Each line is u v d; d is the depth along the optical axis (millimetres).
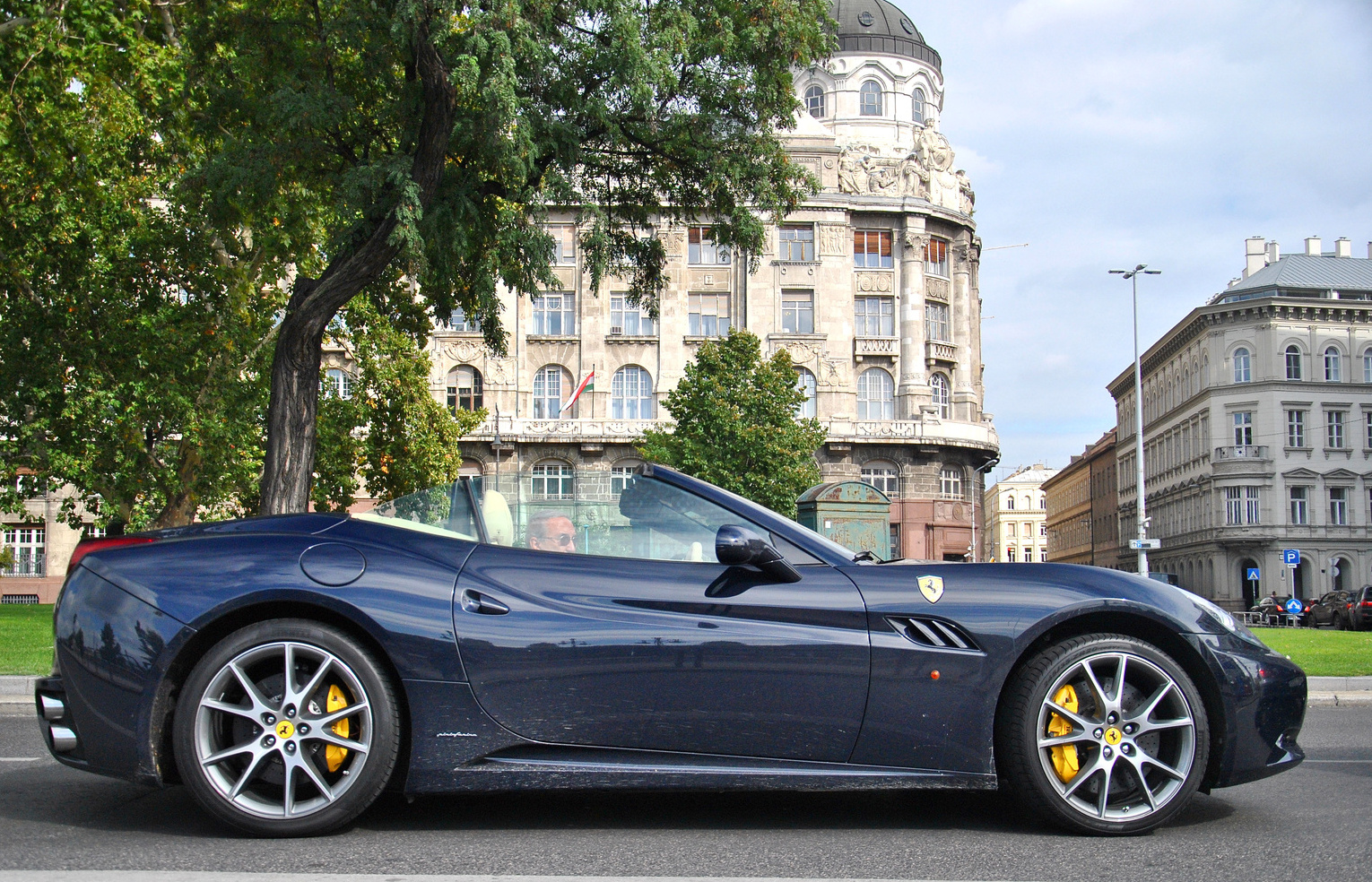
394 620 3707
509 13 12414
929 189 54281
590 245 14664
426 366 30297
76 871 3184
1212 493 64375
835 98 60625
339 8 14328
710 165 15609
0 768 5168
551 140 13812
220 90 15375
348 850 3492
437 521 4125
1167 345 73125
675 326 51656
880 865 3354
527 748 3762
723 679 3752
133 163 23094
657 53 14109
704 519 4109
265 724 3656
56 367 24984
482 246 14641
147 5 18484
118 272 24188
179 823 3900
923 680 3787
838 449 50781
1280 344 63062
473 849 3518
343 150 15148
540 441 49719
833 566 3990
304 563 3809
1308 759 5648
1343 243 68938
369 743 3664
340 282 13336
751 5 15289
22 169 20453
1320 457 62656
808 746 3781
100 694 3686
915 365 52688
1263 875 3268
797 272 52188
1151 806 3807
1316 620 42688
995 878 3207
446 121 12977
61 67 17516
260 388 26531
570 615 3795
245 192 14438
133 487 25953
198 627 3680
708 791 4535
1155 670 3850
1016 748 3816
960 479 53156
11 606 31344
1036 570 4039
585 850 3518
